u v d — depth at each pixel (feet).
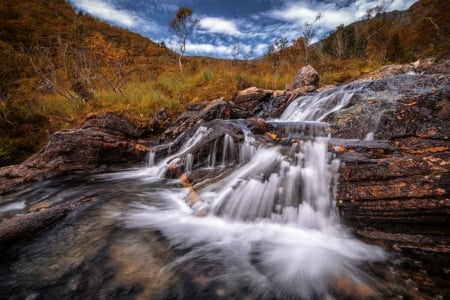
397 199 10.11
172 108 32.99
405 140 15.05
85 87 37.17
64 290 8.68
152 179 21.18
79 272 9.55
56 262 10.18
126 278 9.21
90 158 23.58
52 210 13.84
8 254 10.68
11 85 42.70
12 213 16.15
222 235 12.27
